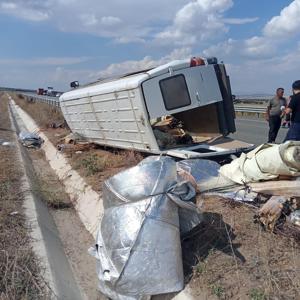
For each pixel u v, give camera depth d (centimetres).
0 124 2780
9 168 1192
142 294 488
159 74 988
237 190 670
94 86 1269
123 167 1112
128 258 496
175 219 521
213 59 1077
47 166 1545
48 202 996
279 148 621
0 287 531
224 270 493
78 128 1507
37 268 589
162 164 555
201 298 460
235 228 580
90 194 952
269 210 565
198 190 690
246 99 4200
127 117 1071
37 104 4644
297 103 976
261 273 477
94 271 677
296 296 432
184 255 539
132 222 513
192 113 1170
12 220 763
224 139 1082
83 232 841
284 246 528
